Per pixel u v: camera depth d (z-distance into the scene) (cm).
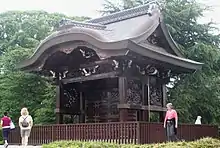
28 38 3259
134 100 1902
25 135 1742
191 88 2866
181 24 3002
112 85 2136
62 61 2117
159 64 1955
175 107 2738
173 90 2869
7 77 2944
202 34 3052
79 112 2244
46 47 1977
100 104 2184
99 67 1992
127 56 1758
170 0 3031
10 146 1944
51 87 2797
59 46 1934
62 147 1549
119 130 1650
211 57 2889
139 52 1730
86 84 2244
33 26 3547
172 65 2011
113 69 1909
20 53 2867
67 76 2175
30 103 2900
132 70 1897
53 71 2180
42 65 2062
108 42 1698
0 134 2641
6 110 2919
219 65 3077
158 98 2080
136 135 1582
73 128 1844
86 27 1934
